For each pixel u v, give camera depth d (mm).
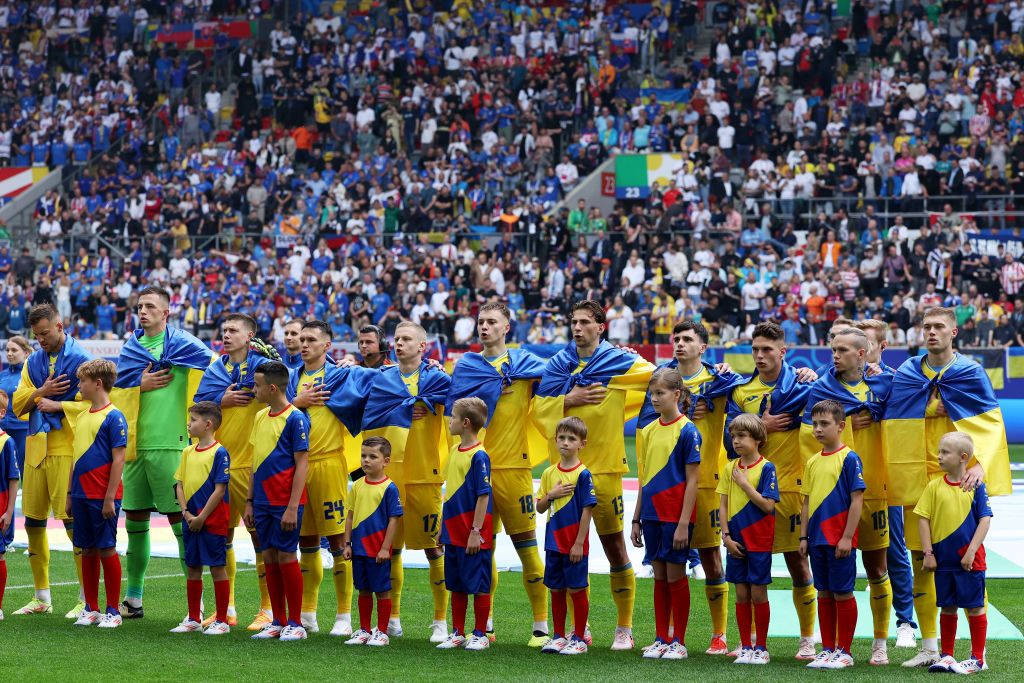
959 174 28828
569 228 29547
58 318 10383
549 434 9227
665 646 8492
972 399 8461
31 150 37688
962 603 7859
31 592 11109
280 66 37188
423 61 36594
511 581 11656
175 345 10188
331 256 30219
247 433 9898
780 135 31562
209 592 10977
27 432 11062
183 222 32875
